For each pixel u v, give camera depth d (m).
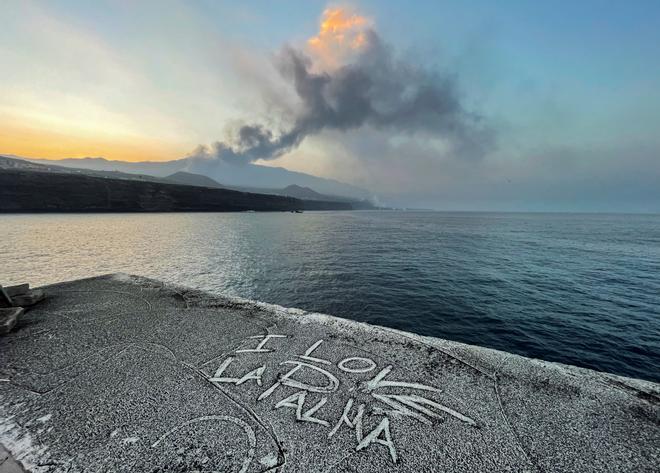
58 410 2.49
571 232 62.62
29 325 4.19
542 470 1.94
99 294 5.55
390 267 25.42
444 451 2.09
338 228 68.62
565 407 2.55
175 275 22.56
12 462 1.99
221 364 3.23
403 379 2.96
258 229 62.47
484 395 2.71
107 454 2.06
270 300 17.16
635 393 2.74
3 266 22.88
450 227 75.75
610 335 11.85
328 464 1.98
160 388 2.80
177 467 1.96
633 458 2.04
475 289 18.69
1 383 2.86
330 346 3.63
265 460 2.01
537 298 16.80
